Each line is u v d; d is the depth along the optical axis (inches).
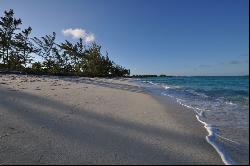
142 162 149.3
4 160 156.9
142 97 463.5
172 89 738.2
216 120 246.7
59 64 2063.2
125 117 266.5
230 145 170.9
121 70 2719.0
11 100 354.0
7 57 1668.3
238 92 585.9
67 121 244.7
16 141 187.6
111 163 148.9
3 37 1656.0
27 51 1782.7
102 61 2239.2
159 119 258.7
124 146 175.6
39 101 353.1
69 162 151.9
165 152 163.8
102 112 291.1
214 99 439.8
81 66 2182.6
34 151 169.0
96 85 781.9
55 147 175.2
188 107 341.7
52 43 2005.4
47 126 225.9
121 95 482.6
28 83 652.7
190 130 213.6
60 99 378.9
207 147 170.9
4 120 245.0
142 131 212.1
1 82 629.6
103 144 180.1
